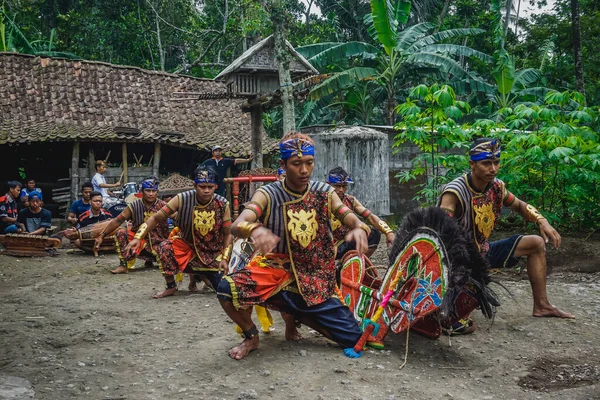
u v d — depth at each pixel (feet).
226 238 19.84
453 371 12.57
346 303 14.66
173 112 54.44
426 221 13.19
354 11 79.51
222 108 56.90
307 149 12.60
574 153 25.94
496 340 14.69
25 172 55.47
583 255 24.39
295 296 13.28
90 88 53.93
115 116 51.75
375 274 16.03
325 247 13.30
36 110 50.01
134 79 56.59
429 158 29.37
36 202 35.14
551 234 15.25
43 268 27.43
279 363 12.79
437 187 29.94
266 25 40.11
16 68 53.31
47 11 94.79
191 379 12.08
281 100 37.81
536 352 13.75
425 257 13.00
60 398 11.10
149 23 84.48
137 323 16.90
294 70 37.35
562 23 84.99
